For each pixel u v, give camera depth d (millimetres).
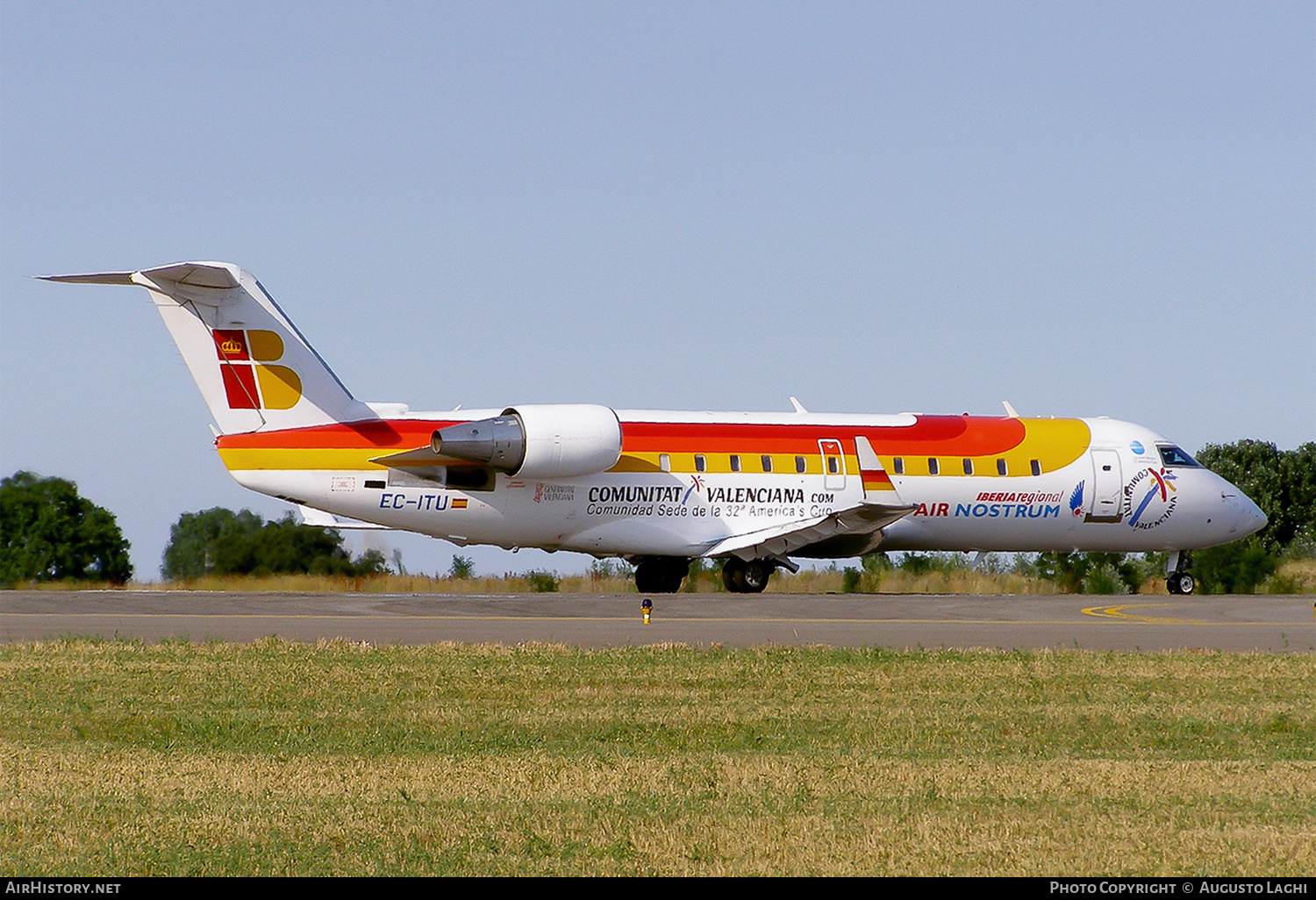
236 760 47531
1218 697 63156
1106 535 134250
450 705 58875
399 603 102875
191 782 43719
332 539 161875
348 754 48875
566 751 49781
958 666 71625
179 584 156875
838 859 35469
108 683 63500
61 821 38781
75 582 172000
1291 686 66562
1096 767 47094
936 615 99812
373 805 40750
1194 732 54344
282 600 104875
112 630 84312
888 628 90375
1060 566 165500
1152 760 49062
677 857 35656
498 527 119000
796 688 64438
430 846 36594
